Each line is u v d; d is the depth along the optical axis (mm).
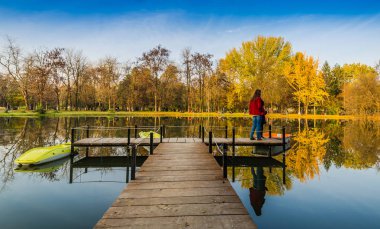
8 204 5891
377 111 41094
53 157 10680
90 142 11891
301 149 14219
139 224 3713
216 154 12609
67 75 51125
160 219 3875
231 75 50469
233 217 3951
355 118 42781
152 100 58906
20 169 9359
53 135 18109
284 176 8680
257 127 12344
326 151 13594
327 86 58781
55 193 6711
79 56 52000
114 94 53094
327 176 8633
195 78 52250
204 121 34031
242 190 7176
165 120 34938
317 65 47656
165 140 13156
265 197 6602
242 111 56375
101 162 10953
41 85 44375
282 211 5711
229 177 8594
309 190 7168
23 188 7113
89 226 4805
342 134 21234
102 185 7488
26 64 44438
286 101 52125
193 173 6652
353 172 9172
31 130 20625
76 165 10344
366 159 11516
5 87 51438
